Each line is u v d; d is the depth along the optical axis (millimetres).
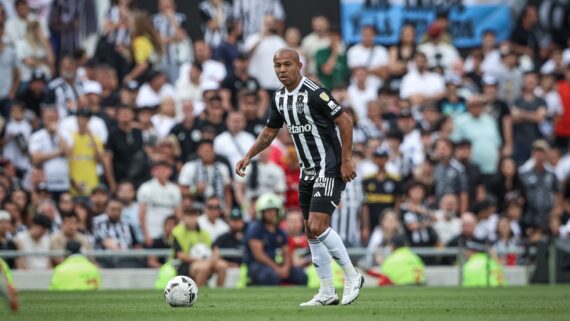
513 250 57438
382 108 68438
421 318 25141
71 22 70562
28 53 67125
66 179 60281
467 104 69062
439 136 67250
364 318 25141
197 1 72438
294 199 58594
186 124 63562
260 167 58219
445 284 56531
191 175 58656
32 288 52594
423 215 59531
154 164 58438
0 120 63594
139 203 57969
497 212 67125
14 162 62625
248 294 41781
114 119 62750
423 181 63375
